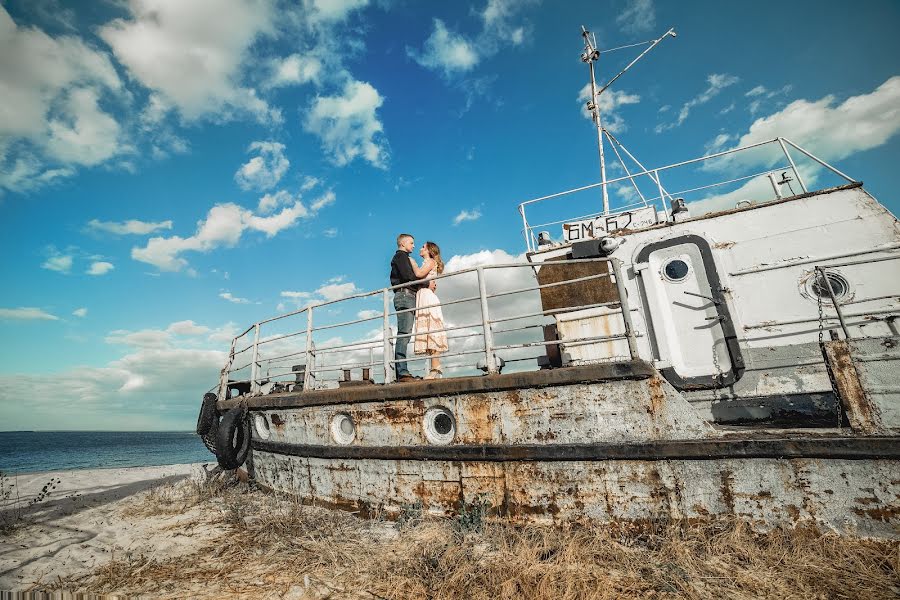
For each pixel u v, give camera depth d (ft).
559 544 13.47
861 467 11.91
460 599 11.34
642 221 23.72
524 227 26.63
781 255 19.69
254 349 28.63
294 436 23.26
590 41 33.65
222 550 16.61
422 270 21.91
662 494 13.76
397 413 18.56
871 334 17.52
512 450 15.69
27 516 26.76
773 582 10.86
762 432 13.14
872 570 10.85
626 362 14.43
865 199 18.86
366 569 13.78
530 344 16.37
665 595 10.76
